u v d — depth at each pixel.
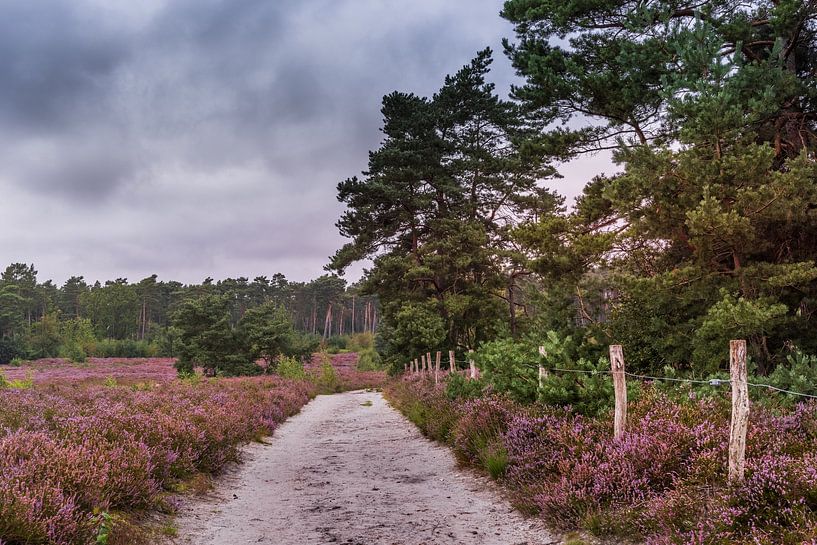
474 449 10.26
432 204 38.47
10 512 4.76
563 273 17.16
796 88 13.71
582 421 8.53
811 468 5.10
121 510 6.63
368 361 64.12
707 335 12.86
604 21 18.80
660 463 6.50
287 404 23.14
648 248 16.61
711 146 13.50
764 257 14.38
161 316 157.00
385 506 7.97
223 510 7.85
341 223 38.38
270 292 156.62
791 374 9.36
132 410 11.88
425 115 37.25
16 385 22.69
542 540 6.17
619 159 14.23
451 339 38.31
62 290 170.38
